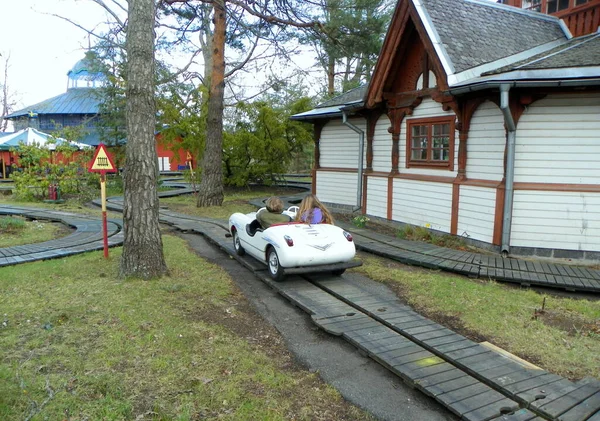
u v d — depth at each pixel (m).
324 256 6.80
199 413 3.53
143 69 6.61
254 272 7.71
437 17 9.96
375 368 4.45
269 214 7.67
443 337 4.90
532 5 13.28
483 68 9.12
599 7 10.99
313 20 15.77
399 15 10.41
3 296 6.03
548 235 8.40
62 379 3.89
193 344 4.71
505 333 5.14
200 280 7.05
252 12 14.03
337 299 6.33
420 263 8.09
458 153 9.80
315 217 7.50
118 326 5.05
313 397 3.89
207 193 15.99
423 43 9.74
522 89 8.02
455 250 8.95
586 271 7.44
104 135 26.94
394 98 11.73
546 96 8.14
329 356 4.71
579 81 7.34
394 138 11.95
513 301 6.19
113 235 10.81
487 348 4.66
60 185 18.86
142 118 6.71
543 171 8.38
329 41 16.11
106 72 24.45
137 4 6.49
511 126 8.18
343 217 13.58
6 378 3.86
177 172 36.62
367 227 11.93
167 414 3.47
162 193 20.17
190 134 19.64
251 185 23.52
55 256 8.55
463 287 6.77
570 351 4.70
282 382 4.09
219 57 15.50
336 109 14.48
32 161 19.05
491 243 8.89
